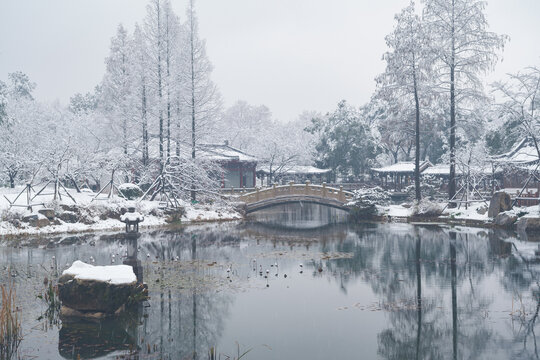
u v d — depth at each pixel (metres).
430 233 30.91
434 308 13.91
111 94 45.84
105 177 47.72
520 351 10.55
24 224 29.84
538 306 13.84
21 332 11.58
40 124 57.72
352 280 17.61
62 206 32.34
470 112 41.34
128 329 12.02
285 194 43.38
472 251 23.44
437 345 11.01
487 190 48.41
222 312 13.60
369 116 91.62
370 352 10.68
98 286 12.49
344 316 13.32
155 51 40.72
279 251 24.38
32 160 38.19
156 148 44.22
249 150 89.50
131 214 15.48
